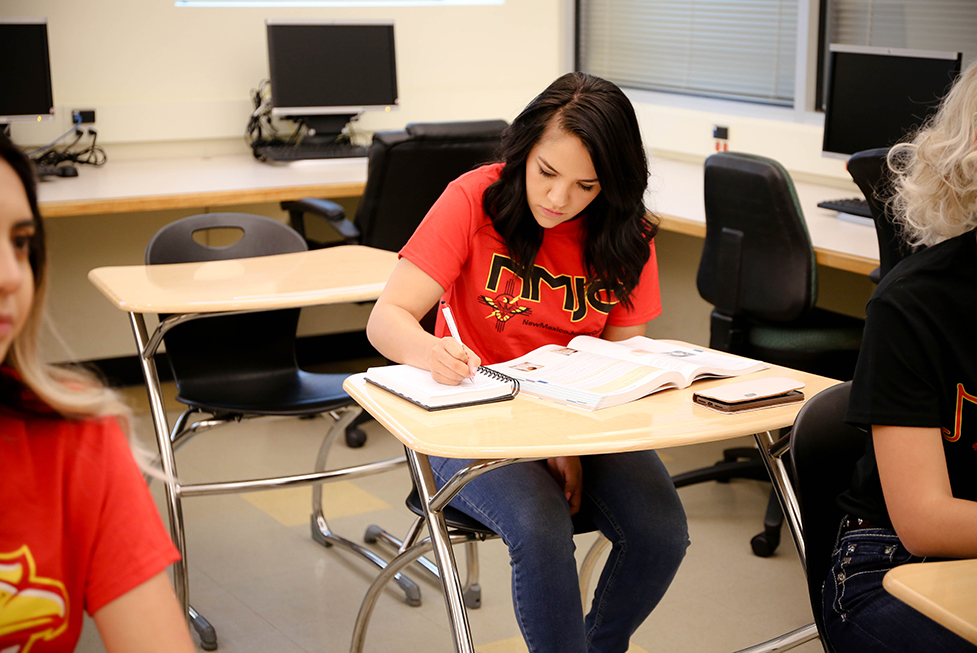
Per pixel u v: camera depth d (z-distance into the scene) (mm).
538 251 1725
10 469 811
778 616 2213
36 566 804
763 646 1575
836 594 1249
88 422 868
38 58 3598
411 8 4410
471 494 1556
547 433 1299
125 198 3150
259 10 4105
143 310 1932
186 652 875
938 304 1127
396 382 1479
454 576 1463
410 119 4520
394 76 4238
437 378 1476
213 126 4094
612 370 1530
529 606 1442
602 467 1631
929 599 875
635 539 1564
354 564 2490
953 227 1182
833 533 1333
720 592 2328
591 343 1686
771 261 2605
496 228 1682
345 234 3125
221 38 4062
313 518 2598
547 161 1583
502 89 4715
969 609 858
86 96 3898
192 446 3287
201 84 4070
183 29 3992
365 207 3111
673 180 3697
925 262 1158
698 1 4301
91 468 852
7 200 756
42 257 823
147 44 3949
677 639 2117
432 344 1554
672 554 1566
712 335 2846
